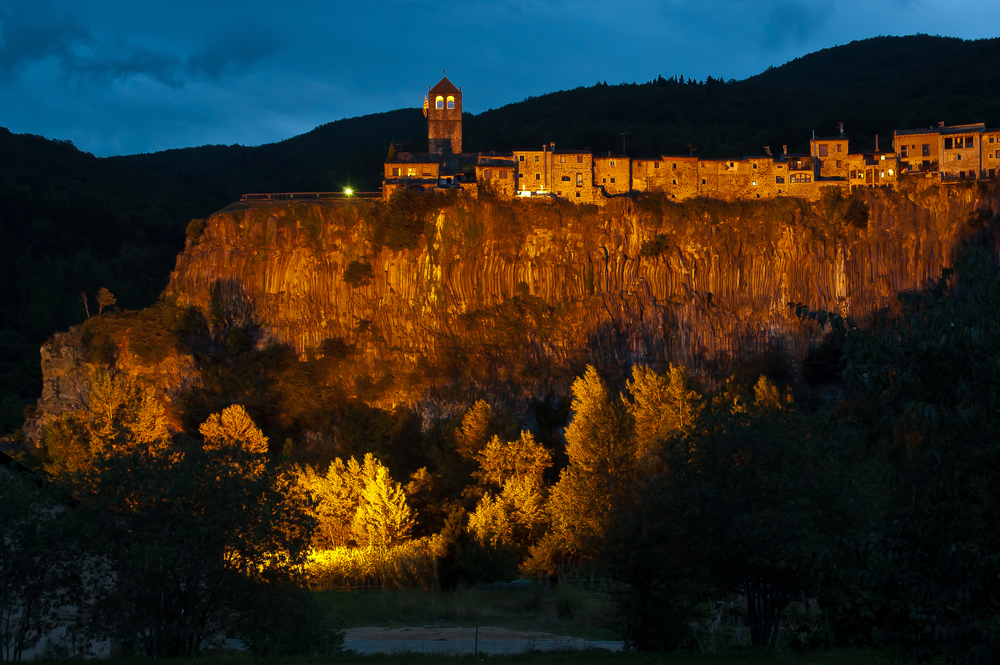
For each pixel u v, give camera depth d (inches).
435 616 2755.9
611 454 3457.2
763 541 1549.0
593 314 6510.8
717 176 6963.6
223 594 1493.6
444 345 6422.2
